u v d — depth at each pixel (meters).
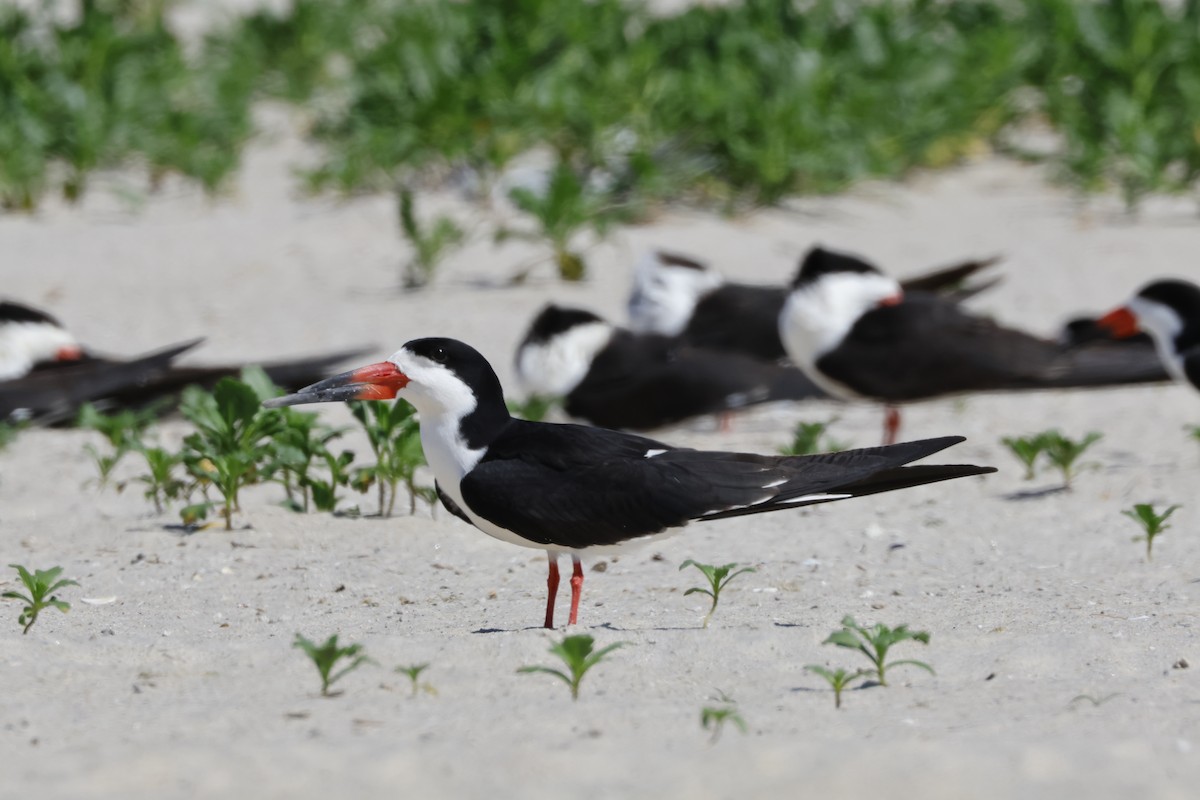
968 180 23.30
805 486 8.20
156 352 15.16
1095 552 10.26
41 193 21.92
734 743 6.49
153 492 11.11
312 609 9.02
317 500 11.05
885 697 7.20
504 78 23.00
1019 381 13.70
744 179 21.88
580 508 8.14
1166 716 6.84
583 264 18.80
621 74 22.72
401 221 18.80
